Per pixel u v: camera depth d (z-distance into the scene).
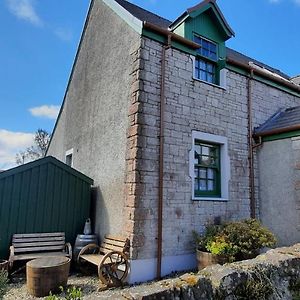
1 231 6.39
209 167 7.84
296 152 8.02
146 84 6.73
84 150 9.38
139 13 9.30
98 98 8.79
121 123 7.21
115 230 6.79
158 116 6.80
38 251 6.68
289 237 7.90
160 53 7.09
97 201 7.82
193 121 7.46
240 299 3.01
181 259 6.65
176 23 8.06
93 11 10.07
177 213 6.78
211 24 8.46
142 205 6.25
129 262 5.95
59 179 7.33
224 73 8.45
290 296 3.44
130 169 6.45
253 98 9.12
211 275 3.07
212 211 7.47
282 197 8.20
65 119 11.91
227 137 8.17
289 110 9.70
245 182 8.43
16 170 6.70
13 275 6.24
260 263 3.47
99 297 2.55
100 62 8.98
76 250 6.95
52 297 2.61
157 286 2.77
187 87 7.47
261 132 8.70
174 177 6.86
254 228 6.66
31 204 6.84
